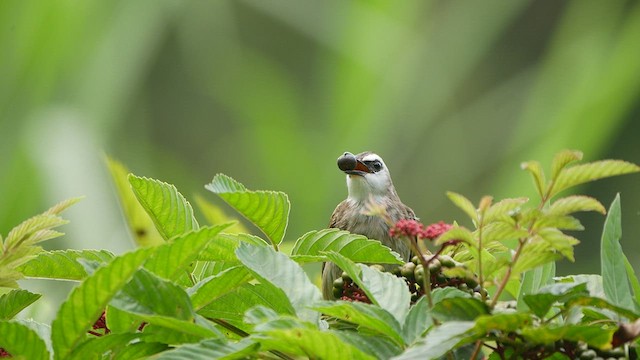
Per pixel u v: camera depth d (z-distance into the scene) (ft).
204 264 15.55
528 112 50.60
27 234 12.57
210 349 11.07
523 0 63.62
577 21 52.26
